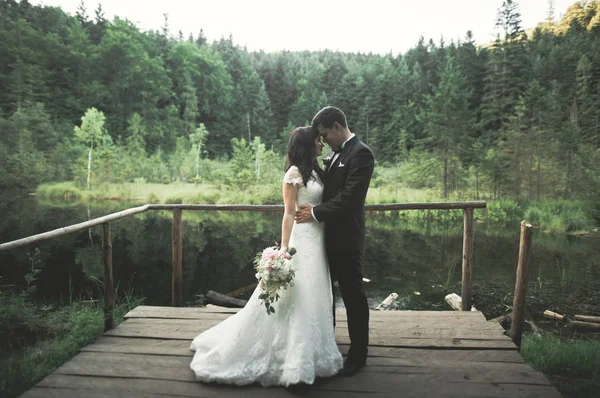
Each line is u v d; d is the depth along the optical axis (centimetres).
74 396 191
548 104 2319
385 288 633
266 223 1339
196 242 1006
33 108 3309
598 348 295
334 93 5438
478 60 4181
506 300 568
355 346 223
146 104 4916
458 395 197
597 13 3819
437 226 1337
